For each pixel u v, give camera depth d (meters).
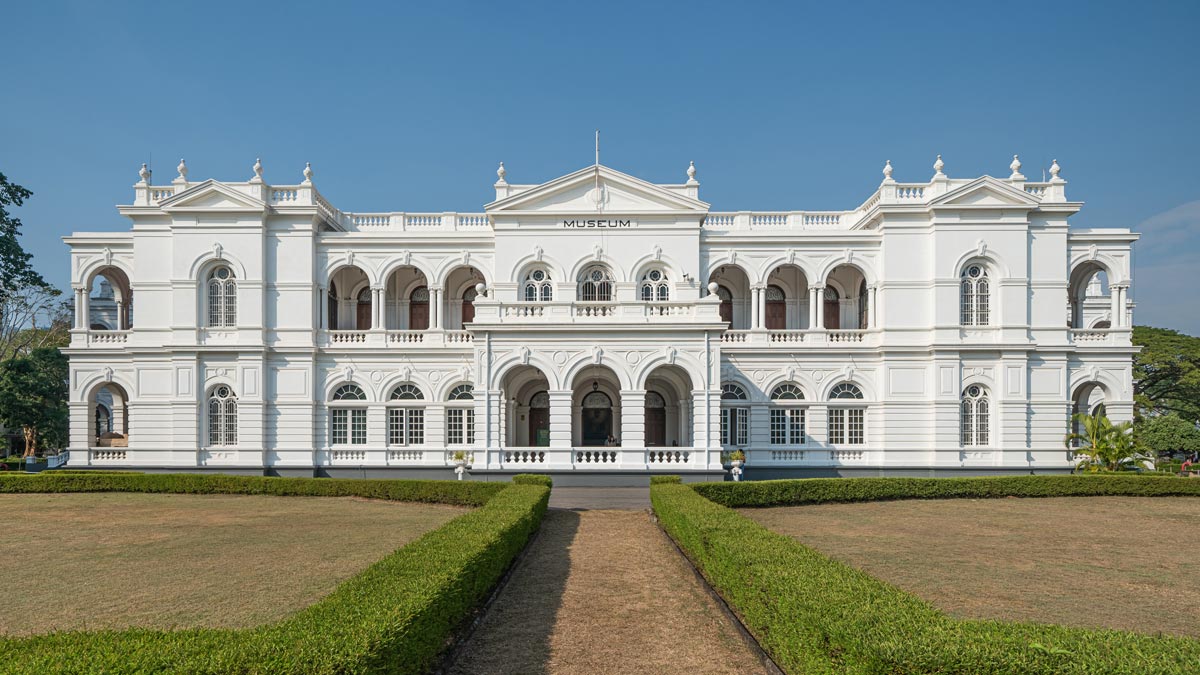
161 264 42.25
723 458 39.69
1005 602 15.34
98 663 7.93
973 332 40.91
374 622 9.45
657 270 42.44
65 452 53.72
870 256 42.28
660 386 44.56
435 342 42.72
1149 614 14.61
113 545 21.06
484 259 43.19
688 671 11.45
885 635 8.84
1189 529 24.62
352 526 24.27
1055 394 40.81
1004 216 40.91
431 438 42.00
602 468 35.75
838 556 19.75
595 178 42.03
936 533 23.52
